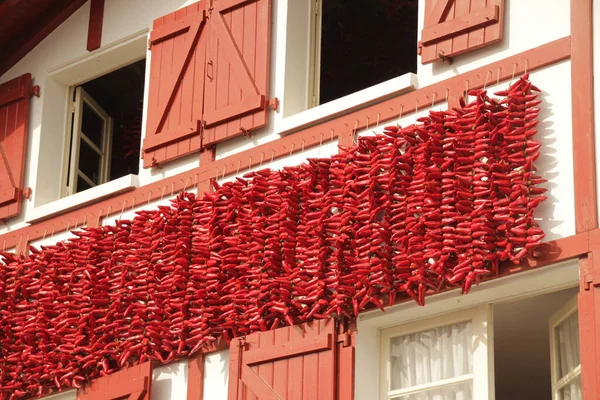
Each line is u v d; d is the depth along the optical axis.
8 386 11.58
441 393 9.59
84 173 13.44
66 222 12.29
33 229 12.55
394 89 10.23
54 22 13.34
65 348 11.17
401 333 9.92
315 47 11.56
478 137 9.41
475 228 9.12
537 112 9.33
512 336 10.97
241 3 11.71
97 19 13.07
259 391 9.95
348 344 9.70
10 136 13.17
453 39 10.07
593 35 9.38
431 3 10.33
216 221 10.71
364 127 10.39
